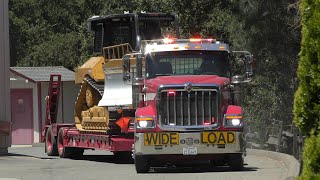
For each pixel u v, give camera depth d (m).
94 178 27.33
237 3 46.28
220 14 56.62
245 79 30.33
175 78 29.11
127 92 34.41
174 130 28.20
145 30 37.53
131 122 34.41
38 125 63.06
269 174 27.25
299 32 42.56
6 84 43.06
